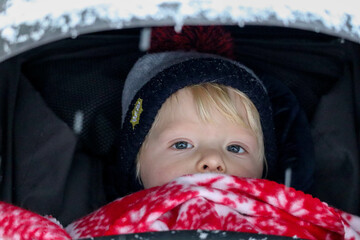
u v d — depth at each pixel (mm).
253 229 1095
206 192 1135
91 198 1597
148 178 1442
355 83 1647
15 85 1556
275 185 1193
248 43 1702
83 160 1642
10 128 1524
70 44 1660
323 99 1651
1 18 830
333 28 838
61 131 1564
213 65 1395
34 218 1049
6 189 1485
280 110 1625
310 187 1566
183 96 1431
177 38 1506
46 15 807
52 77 1626
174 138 1412
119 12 780
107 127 1626
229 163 1399
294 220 1194
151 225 1097
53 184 1533
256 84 1434
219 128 1422
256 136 1471
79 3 798
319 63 1692
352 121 1631
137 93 1466
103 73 1656
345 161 1610
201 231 912
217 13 782
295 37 1693
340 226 1167
